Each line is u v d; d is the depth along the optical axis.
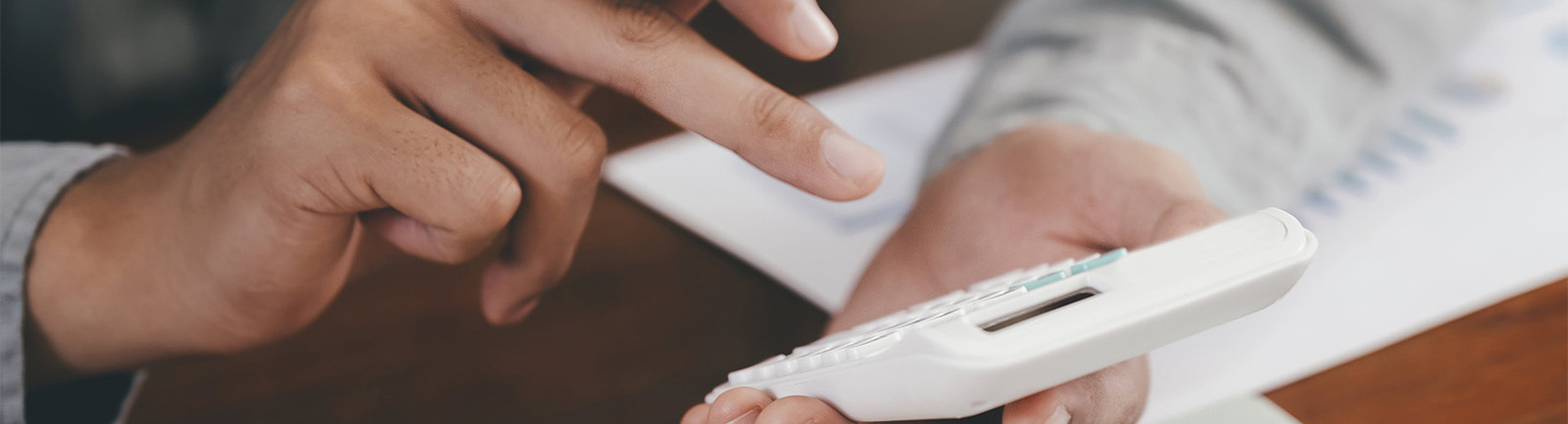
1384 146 0.49
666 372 0.43
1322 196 0.46
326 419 0.42
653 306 0.46
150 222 0.41
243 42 0.75
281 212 0.38
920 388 0.29
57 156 0.44
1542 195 0.44
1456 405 0.38
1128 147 0.42
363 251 0.48
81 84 0.70
